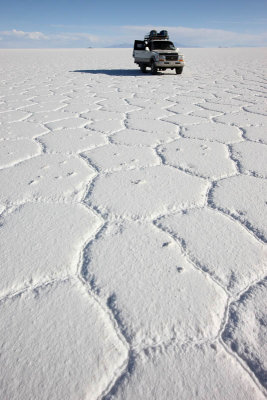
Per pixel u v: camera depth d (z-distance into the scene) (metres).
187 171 2.09
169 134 2.97
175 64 8.84
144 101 4.73
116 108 4.21
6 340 0.89
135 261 1.21
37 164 2.21
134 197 1.72
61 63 14.02
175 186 1.86
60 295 1.05
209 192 1.79
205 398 0.74
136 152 2.46
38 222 1.48
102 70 10.70
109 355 0.84
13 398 0.74
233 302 1.03
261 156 2.35
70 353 0.85
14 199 1.71
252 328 0.93
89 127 3.23
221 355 0.85
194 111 4.00
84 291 1.07
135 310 0.99
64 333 0.91
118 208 1.60
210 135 2.92
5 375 0.79
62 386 0.77
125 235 1.38
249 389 0.77
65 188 1.83
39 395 0.75
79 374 0.79
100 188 1.83
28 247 1.30
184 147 2.57
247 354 0.85
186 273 1.15
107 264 1.20
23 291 1.08
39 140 2.79
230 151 2.47
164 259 1.22
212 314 0.98
